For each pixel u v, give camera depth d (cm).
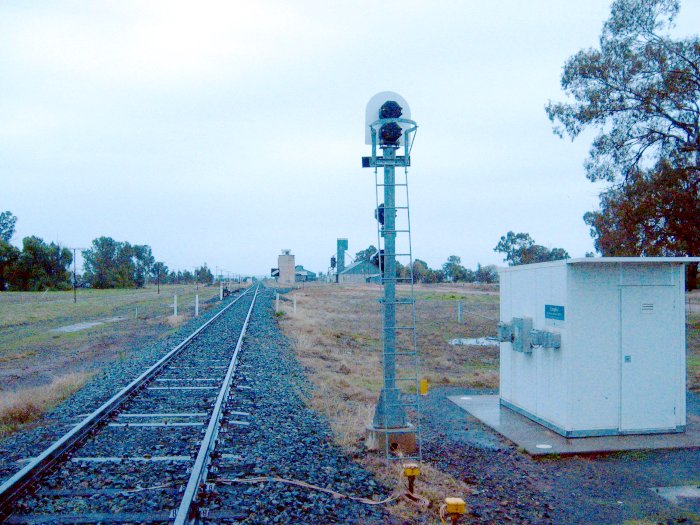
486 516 588
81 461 697
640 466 775
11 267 10119
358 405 1114
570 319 888
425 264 13325
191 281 17938
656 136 3191
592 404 894
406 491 627
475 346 2252
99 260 13038
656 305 909
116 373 1389
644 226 3234
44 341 2338
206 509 549
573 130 3334
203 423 894
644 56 3098
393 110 807
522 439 887
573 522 588
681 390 913
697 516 607
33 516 532
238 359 1584
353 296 6525
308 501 584
